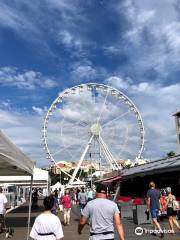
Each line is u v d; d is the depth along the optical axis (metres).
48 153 51.19
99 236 5.79
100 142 52.03
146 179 30.91
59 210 32.19
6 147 8.57
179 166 22.30
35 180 35.06
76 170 51.56
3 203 15.73
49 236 5.99
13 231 16.14
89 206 5.96
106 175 48.97
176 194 24.67
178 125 27.00
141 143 52.78
